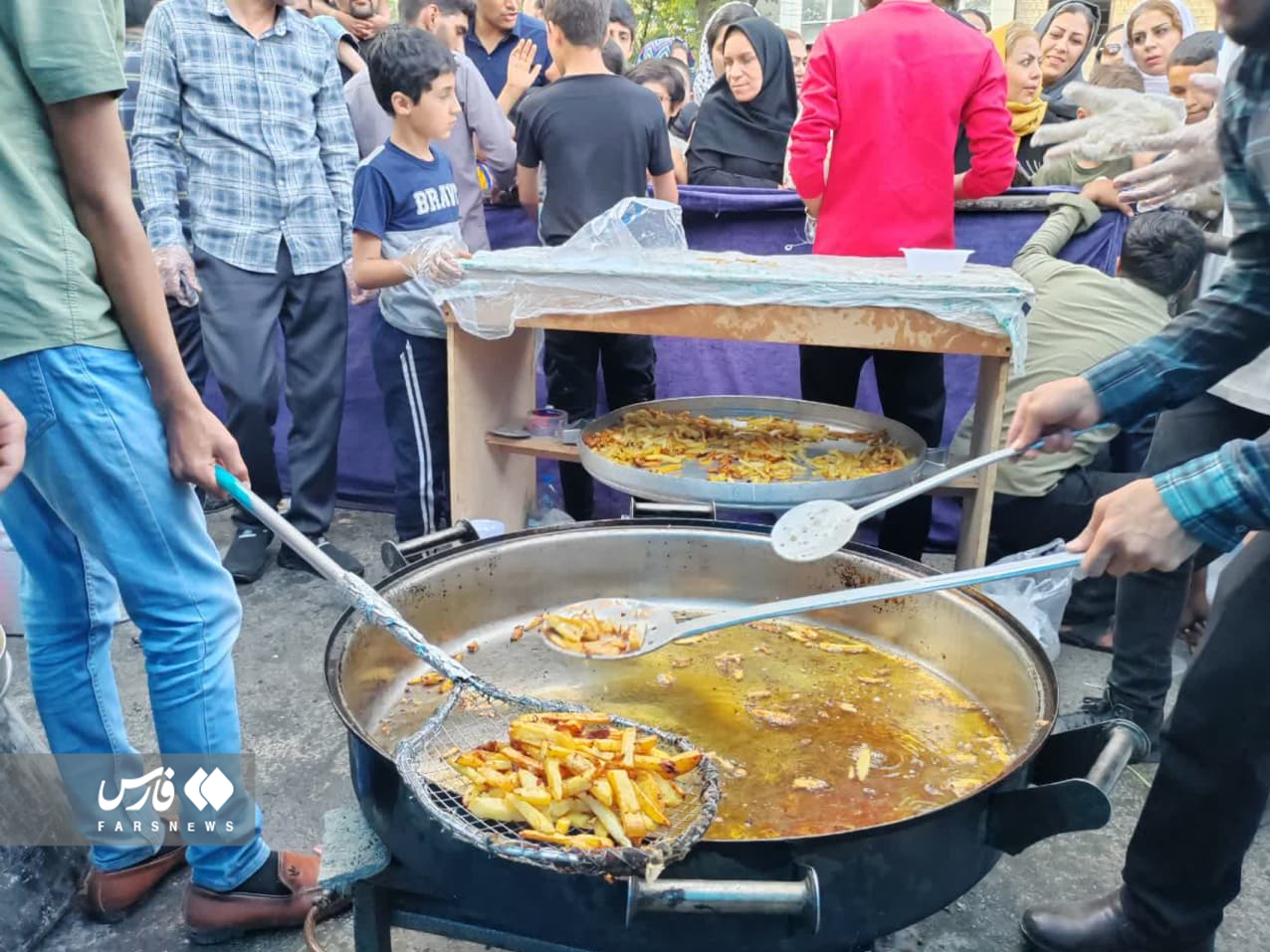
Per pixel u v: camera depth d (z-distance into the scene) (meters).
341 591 1.16
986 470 2.35
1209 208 2.16
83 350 1.22
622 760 1.03
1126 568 1.06
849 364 2.83
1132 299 2.53
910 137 2.55
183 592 1.36
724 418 2.80
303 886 1.56
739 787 1.27
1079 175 3.14
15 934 1.51
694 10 11.27
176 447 1.32
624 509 3.44
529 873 0.96
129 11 3.58
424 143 2.72
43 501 1.38
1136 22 3.65
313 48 2.83
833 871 0.95
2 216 1.15
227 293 2.77
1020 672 1.33
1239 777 1.23
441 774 1.10
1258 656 1.17
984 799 1.02
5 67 1.13
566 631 1.42
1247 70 1.06
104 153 1.19
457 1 3.54
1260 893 1.67
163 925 1.60
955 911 1.61
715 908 0.90
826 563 1.67
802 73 4.76
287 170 2.77
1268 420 1.67
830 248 2.71
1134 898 1.38
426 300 2.77
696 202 3.06
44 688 1.50
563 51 2.90
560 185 2.93
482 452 2.77
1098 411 1.29
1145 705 2.01
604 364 3.21
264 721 2.16
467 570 1.58
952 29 2.50
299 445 2.96
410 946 1.52
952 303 2.09
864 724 1.41
